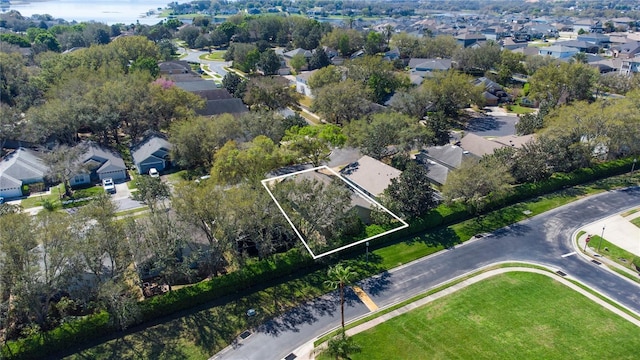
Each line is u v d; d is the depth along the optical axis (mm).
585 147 69562
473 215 59531
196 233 48312
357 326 40688
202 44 197500
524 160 65750
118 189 69062
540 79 108000
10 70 104812
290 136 72250
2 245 36625
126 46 138000
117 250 41719
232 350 38562
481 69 143500
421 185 56031
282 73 147000
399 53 164750
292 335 40031
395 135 73312
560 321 40625
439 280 47062
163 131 88625
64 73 99688
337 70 108312
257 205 46344
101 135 87812
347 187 57000
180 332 40469
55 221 40500
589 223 57312
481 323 40531
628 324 40219
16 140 81750
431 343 38406
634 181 69438
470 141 79000
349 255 51344
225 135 73062
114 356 37906
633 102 76625
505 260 50219
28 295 37562
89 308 41938
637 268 48188
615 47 174625
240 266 47000
